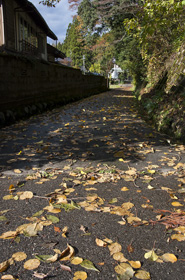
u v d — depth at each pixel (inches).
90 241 74.7
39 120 318.0
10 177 128.8
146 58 493.0
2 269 62.7
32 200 101.9
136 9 527.8
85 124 285.1
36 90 389.1
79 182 119.4
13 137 218.8
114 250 69.9
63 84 539.8
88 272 62.4
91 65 2352.4
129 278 59.7
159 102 307.7
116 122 295.6
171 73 322.7
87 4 770.8
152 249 70.8
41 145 193.2
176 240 74.9
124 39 877.2
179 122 213.3
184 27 292.8
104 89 1209.4
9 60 296.7
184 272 62.3
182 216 87.1
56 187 115.0
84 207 95.3
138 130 247.8
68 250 69.5
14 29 548.4
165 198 102.5
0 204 98.3
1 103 280.4
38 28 754.2
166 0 154.6
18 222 85.2
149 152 170.7
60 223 84.4
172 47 377.1
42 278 60.1
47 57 951.0
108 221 85.7
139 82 794.2
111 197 104.1
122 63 1135.0
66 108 451.5
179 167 140.3
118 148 182.2
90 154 168.4
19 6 572.1
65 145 192.9
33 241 74.7
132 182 120.1
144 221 84.6
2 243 73.7
